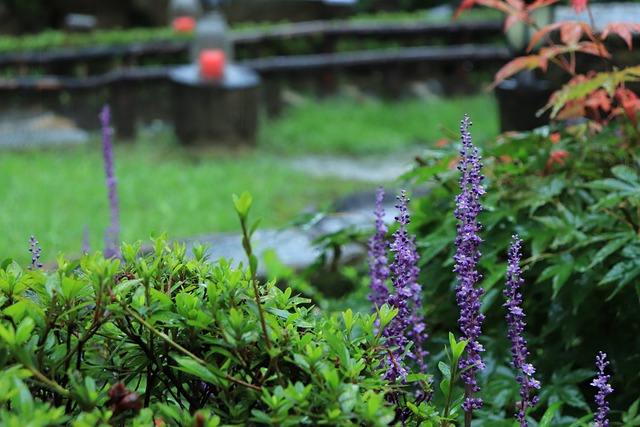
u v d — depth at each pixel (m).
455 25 18.55
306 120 14.50
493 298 3.12
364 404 1.56
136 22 20.83
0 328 1.51
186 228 7.63
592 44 3.52
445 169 3.42
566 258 3.06
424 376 1.93
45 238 6.52
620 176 3.12
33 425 1.33
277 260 4.81
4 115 13.22
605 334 3.19
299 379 1.68
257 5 20.05
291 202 9.47
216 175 10.18
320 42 18.50
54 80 13.62
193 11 17.44
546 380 3.10
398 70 17.20
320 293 4.81
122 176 9.76
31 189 8.71
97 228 7.25
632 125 3.46
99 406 1.71
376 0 23.02
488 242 3.20
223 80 12.77
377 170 11.80
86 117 13.88
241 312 1.67
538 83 6.72
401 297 2.15
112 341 1.91
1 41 15.40
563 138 3.64
